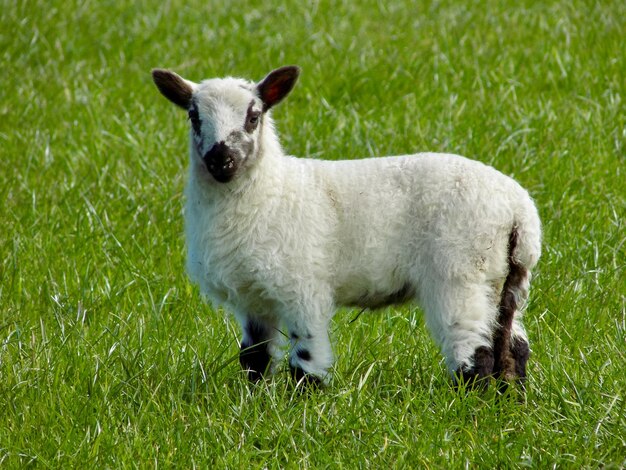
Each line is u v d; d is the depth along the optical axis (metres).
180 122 29.14
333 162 16.97
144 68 33.66
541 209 23.23
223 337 18.20
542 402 15.88
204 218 16.52
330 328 18.09
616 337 17.88
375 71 31.42
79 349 17.55
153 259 21.89
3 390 16.16
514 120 27.66
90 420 15.43
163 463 14.33
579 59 31.62
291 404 15.91
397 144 26.41
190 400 16.34
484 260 15.79
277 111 29.73
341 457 14.46
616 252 21.14
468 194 15.84
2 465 14.46
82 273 21.25
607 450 14.38
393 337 18.16
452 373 15.92
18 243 22.08
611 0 36.19
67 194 24.92
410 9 38.22
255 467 14.16
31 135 28.73
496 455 14.31
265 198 16.20
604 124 27.36
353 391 15.98
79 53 34.84
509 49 32.91
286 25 37.00
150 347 17.88
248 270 16.30
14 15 36.22
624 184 24.16
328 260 16.39
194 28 36.78
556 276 20.36
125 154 27.50
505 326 16.20
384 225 16.23
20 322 19.00
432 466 14.01
